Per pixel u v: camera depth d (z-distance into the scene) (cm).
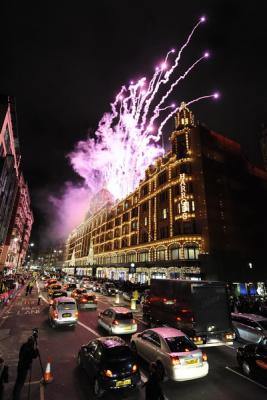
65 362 989
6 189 3803
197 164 3672
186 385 846
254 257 3638
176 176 3850
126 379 742
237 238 3572
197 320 1149
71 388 783
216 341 1138
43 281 6475
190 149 3844
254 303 2056
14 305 2383
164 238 3847
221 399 759
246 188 4112
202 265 3102
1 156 3647
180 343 892
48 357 1038
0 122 3756
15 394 689
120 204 6475
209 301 1205
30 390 763
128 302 2939
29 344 750
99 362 777
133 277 4716
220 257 3228
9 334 1352
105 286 3812
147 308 1680
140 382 842
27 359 724
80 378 853
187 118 4128
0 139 3697
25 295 3170
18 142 5147
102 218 8162
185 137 3934
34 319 1777
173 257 3566
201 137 3797
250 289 3362
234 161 4131
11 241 6700
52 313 1600
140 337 1059
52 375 867
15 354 1052
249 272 3453
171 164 3994
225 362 1074
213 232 3316
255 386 849
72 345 1214
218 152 3947
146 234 4625
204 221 3334
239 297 2516
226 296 1242
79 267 10562
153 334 983
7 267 6444
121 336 1434
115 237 6512
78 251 11712
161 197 4219
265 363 862
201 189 3494
